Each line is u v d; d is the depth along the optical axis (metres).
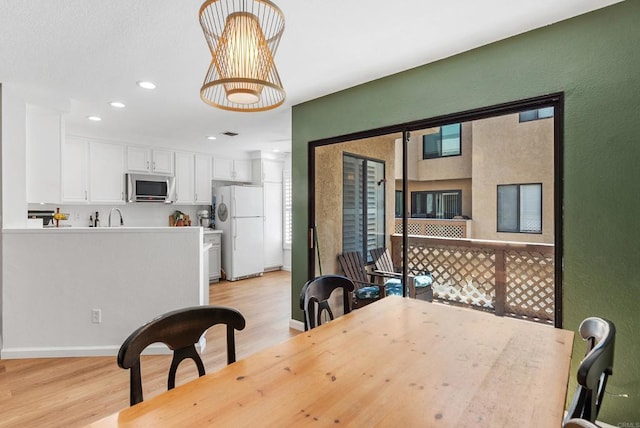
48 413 2.11
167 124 4.45
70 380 2.53
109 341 3.01
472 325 1.63
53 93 3.20
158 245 3.06
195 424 0.87
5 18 1.94
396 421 0.88
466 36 2.21
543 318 2.65
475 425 0.86
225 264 6.17
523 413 0.92
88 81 2.91
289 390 1.04
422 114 2.65
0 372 2.65
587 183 1.96
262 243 6.56
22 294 2.92
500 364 1.21
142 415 0.91
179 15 1.92
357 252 3.43
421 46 2.34
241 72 1.23
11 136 2.98
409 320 1.70
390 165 3.25
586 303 1.96
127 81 2.92
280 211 6.98
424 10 1.91
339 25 2.05
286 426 0.86
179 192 5.74
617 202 1.87
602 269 1.91
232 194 6.07
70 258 2.97
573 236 2.00
